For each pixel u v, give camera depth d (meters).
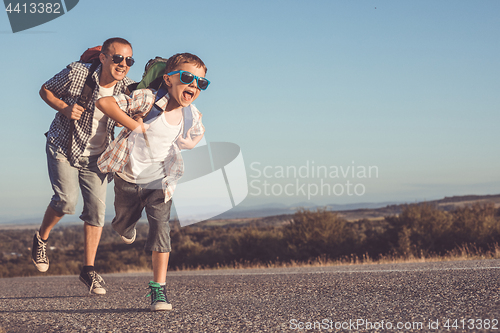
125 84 3.60
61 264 19.55
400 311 2.47
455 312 2.31
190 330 2.22
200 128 3.05
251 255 19.08
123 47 3.39
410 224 17.17
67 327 2.46
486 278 3.72
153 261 2.98
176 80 2.80
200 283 5.23
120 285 5.59
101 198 3.77
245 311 2.77
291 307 2.87
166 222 2.96
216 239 23.23
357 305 2.80
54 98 3.42
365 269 5.63
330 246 17.97
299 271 6.12
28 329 2.48
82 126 3.50
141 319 2.61
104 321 2.61
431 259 9.38
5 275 18.94
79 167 3.60
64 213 3.68
